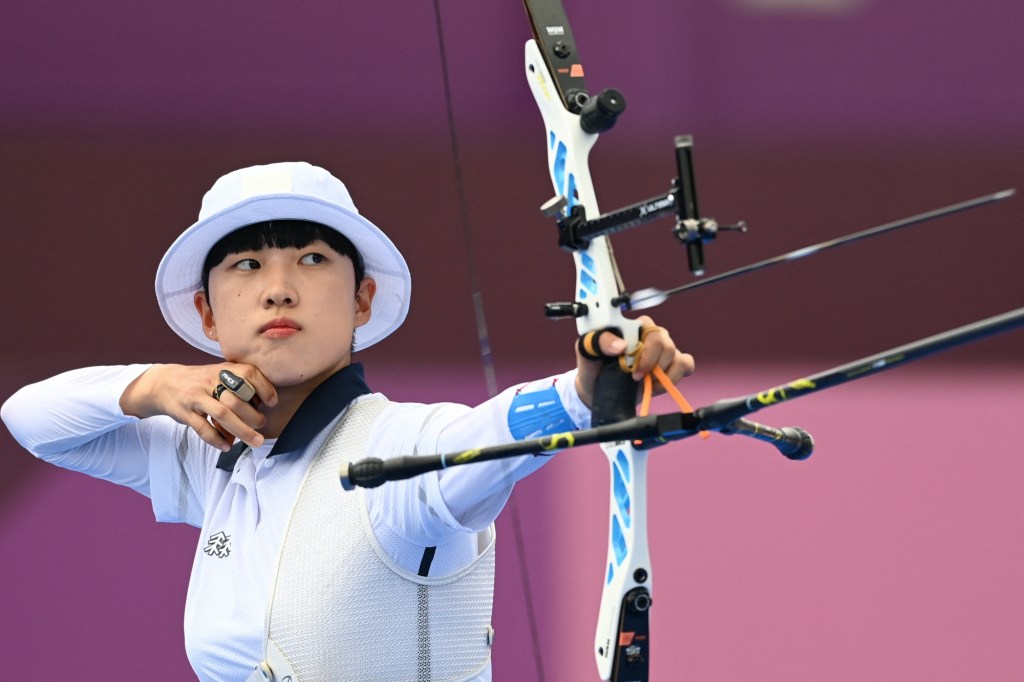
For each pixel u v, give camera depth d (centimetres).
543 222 1443
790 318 1959
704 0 1942
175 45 2150
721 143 2023
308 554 748
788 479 1631
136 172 2105
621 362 612
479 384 1580
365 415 782
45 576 1467
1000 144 2041
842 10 2061
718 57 1945
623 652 638
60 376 915
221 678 767
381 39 2128
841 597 1414
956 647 1320
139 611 1426
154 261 2047
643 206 572
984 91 2088
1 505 1587
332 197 821
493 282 1361
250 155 2131
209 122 2128
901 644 1336
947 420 1798
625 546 635
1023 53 2094
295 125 2127
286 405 812
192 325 897
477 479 679
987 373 1967
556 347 1259
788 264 1997
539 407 655
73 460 913
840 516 1564
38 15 2145
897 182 2092
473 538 772
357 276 847
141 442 898
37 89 2142
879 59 2072
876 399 1872
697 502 1577
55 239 2023
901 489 1620
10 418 913
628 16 1862
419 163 2028
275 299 786
